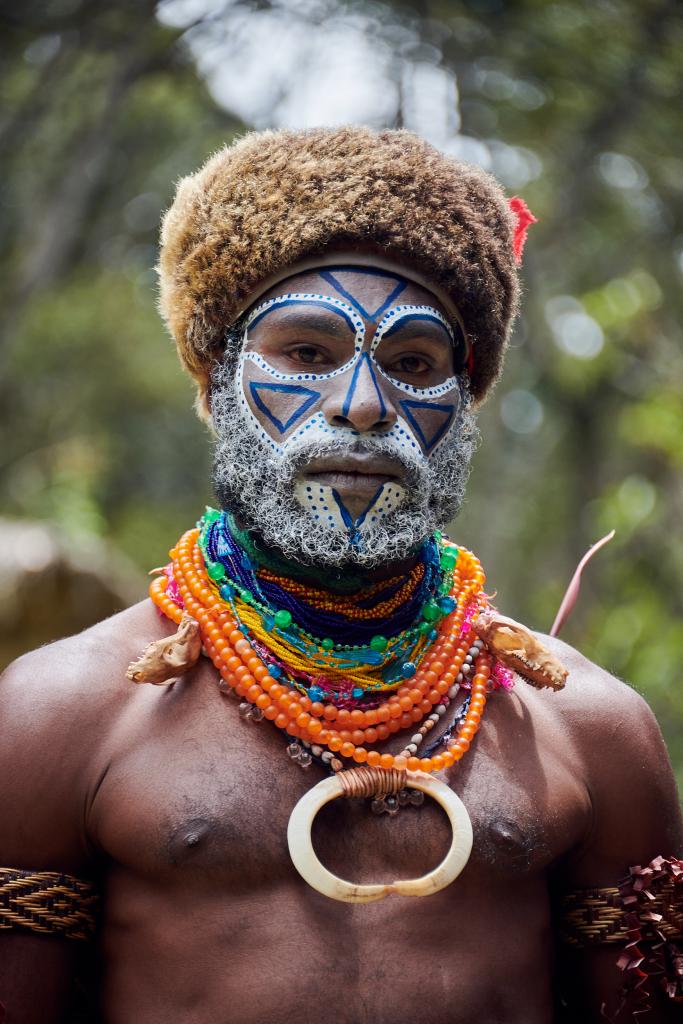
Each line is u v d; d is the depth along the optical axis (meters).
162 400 15.52
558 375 10.88
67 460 14.22
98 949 2.52
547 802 2.53
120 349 14.62
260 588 2.64
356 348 2.54
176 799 2.40
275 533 2.53
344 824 2.45
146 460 16.30
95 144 10.31
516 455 13.41
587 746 2.65
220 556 2.69
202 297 2.70
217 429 2.72
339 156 2.61
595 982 2.67
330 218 2.54
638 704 2.75
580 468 11.88
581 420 11.58
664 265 10.27
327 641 2.61
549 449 13.09
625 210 10.16
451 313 2.69
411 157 2.64
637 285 9.70
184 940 2.36
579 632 10.27
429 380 2.63
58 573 7.36
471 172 2.75
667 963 2.61
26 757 2.46
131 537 15.58
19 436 14.61
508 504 13.25
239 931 2.35
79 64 9.09
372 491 2.50
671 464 9.21
